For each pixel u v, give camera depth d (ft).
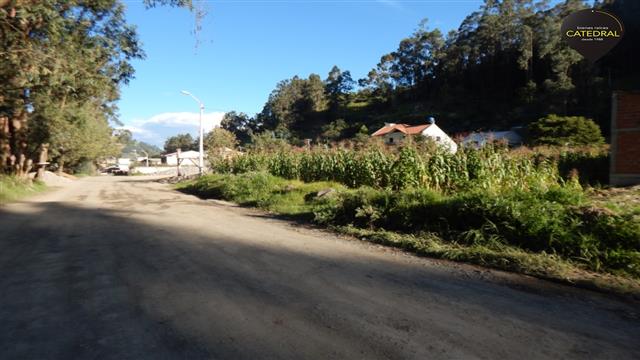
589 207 18.61
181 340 10.13
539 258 17.07
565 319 11.60
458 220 22.29
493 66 288.30
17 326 10.96
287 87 385.70
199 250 20.33
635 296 13.48
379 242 22.81
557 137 119.44
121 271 16.37
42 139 74.95
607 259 16.20
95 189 78.48
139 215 34.53
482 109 260.83
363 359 9.20
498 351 9.60
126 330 10.70
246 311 12.08
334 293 13.78
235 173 73.36
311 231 26.78
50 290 13.97
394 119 293.23
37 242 22.41
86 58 47.60
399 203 25.57
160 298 13.17
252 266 17.28
